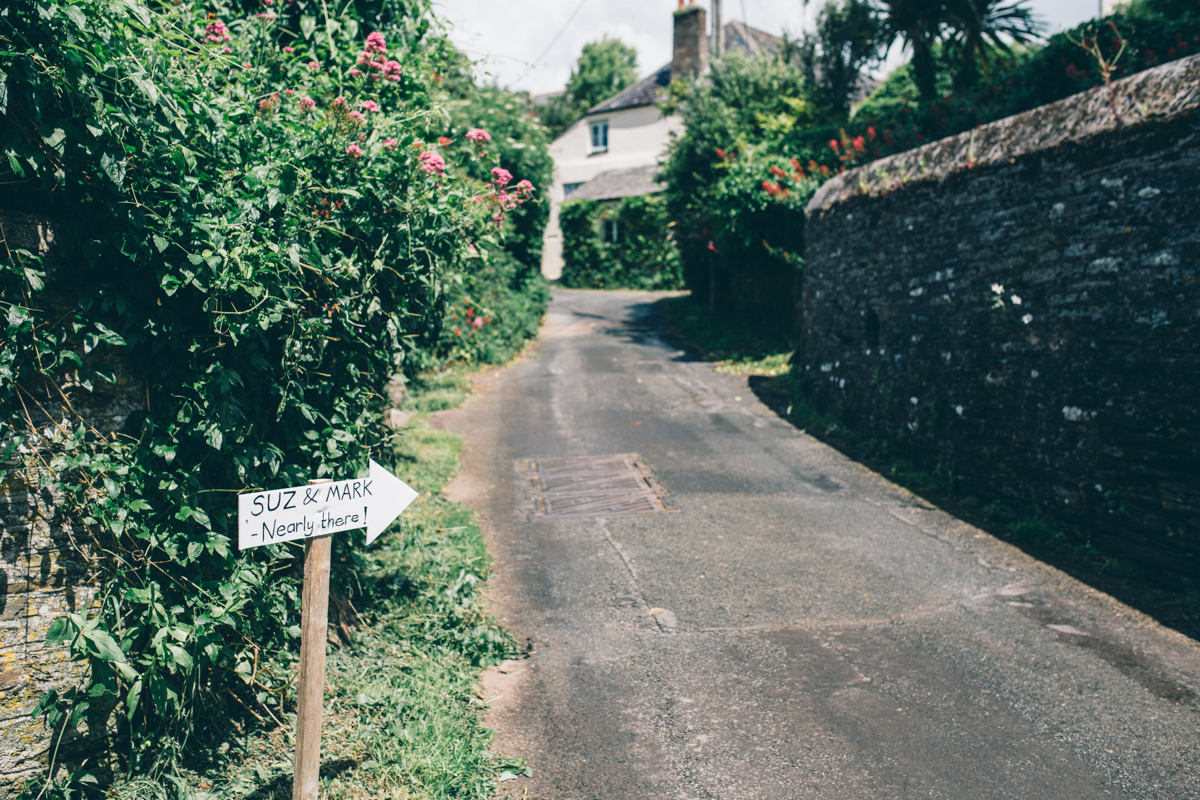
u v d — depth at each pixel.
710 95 18.64
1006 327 6.64
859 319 9.18
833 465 8.16
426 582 4.91
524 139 16.98
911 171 8.00
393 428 4.54
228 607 2.96
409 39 5.53
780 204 13.30
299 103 3.72
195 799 2.76
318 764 2.56
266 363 3.10
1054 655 4.32
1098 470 5.71
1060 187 6.05
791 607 4.97
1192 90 5.05
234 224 2.83
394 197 3.77
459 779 3.10
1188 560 5.03
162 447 2.83
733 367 13.20
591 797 3.15
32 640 2.67
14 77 2.25
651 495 7.25
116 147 2.48
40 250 2.53
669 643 4.52
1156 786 3.22
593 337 17.27
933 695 3.93
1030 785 3.23
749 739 3.57
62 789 2.64
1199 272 4.99
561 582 5.38
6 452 2.48
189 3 4.08
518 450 8.75
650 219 28.11
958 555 5.80
